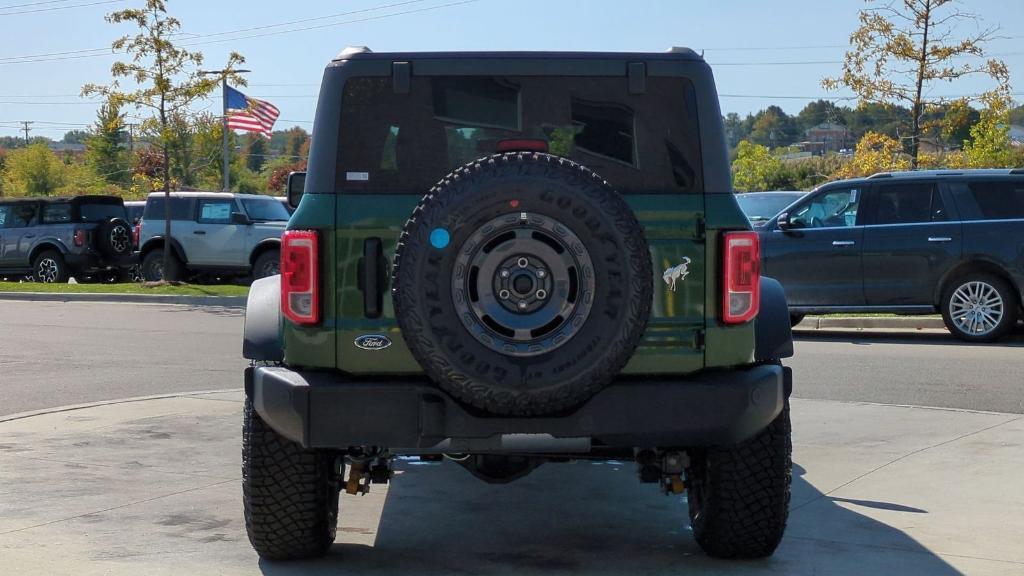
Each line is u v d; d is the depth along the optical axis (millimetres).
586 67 4844
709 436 4527
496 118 4844
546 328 4266
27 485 6664
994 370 11203
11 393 10438
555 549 5418
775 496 4891
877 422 8531
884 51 26031
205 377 11430
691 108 4801
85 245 25219
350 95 4777
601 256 4246
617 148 4824
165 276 23562
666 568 5082
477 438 4473
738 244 4656
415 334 4250
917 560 5156
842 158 76000
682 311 4660
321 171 4703
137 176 33375
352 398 4477
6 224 25891
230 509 6129
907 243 13648
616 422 4469
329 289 4629
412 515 6066
